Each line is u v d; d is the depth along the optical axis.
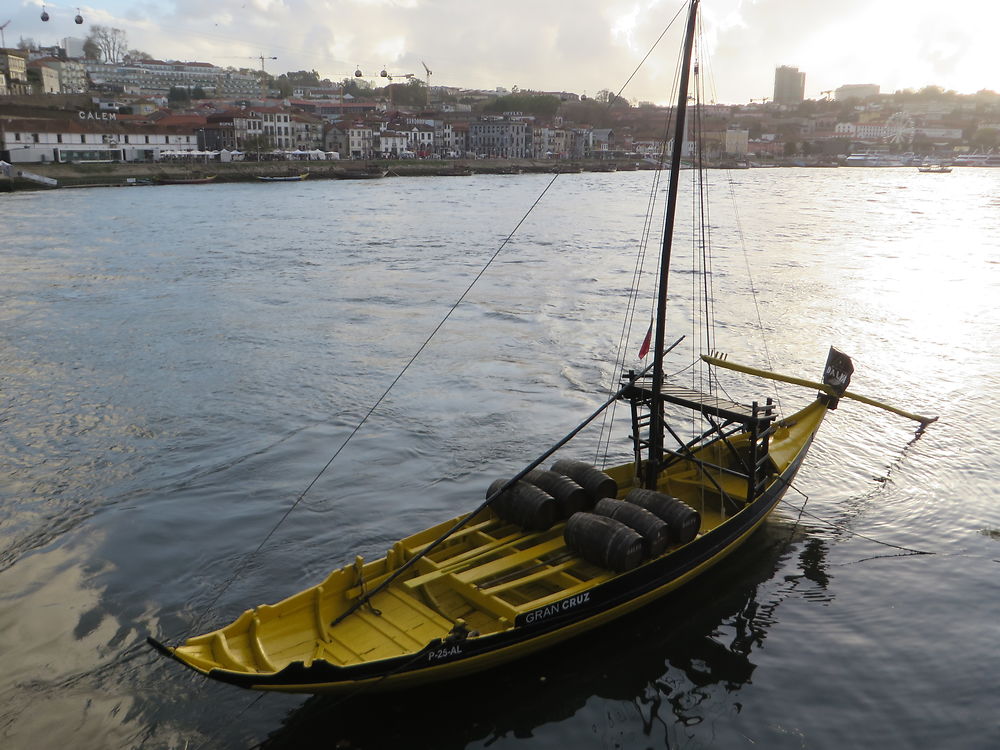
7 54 192.00
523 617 12.16
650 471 16.70
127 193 120.31
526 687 12.69
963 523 18.56
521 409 26.66
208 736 11.66
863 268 56.59
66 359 32.16
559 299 45.44
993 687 12.77
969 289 48.69
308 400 27.41
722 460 18.55
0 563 16.56
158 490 20.22
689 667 13.25
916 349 34.56
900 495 20.12
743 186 175.00
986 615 14.82
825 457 22.59
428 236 74.69
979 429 24.69
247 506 19.39
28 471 21.30
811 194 146.62
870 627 14.45
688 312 42.06
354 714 12.05
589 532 13.70
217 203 106.75
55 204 99.81
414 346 34.78
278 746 11.46
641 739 11.66
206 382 29.31
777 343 35.72
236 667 10.67
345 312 41.62
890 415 26.09
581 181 185.12
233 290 47.28
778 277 52.75
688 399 16.36
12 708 12.18
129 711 12.16
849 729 11.90
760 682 12.91
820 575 16.30
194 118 179.88
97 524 18.30
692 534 14.62
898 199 133.00
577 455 22.77
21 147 132.62
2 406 26.36
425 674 11.52
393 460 22.31
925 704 12.41
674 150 15.60
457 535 14.34
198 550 17.22
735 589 15.70
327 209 101.00
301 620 12.14
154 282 49.41
